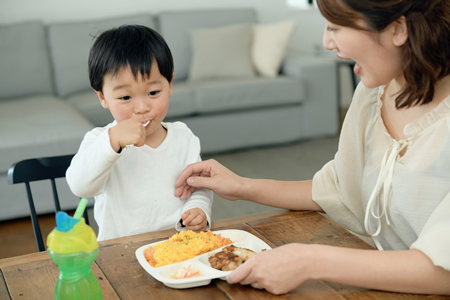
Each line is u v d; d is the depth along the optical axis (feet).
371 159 3.23
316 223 3.26
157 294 2.44
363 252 2.42
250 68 12.35
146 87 3.34
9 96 11.17
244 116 11.66
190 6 13.67
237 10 13.24
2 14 12.01
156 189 3.74
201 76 12.14
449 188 2.73
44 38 11.55
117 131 3.06
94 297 2.26
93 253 2.20
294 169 10.28
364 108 3.31
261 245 2.89
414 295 2.39
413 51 2.47
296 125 12.23
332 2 2.47
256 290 2.46
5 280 2.61
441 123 2.80
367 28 2.47
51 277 2.63
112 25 11.89
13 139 7.91
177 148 3.85
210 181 3.49
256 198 3.49
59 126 8.47
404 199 2.89
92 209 8.31
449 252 2.29
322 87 12.25
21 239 7.53
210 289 2.49
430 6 2.38
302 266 2.39
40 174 4.11
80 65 11.68
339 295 2.40
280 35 12.21
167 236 3.15
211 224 3.34
